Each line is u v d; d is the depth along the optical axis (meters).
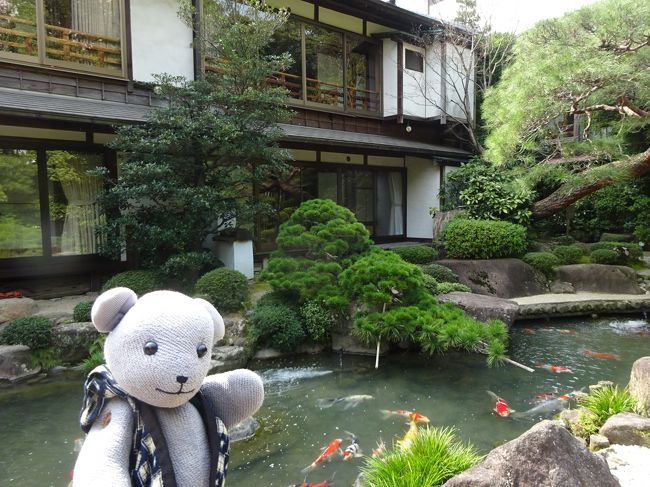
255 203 7.34
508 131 7.05
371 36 11.67
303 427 4.16
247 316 6.19
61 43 7.12
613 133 10.48
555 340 6.73
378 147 10.21
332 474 3.40
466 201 10.59
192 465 1.29
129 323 1.26
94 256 7.45
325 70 10.80
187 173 6.75
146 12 7.91
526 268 8.84
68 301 6.67
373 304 5.80
